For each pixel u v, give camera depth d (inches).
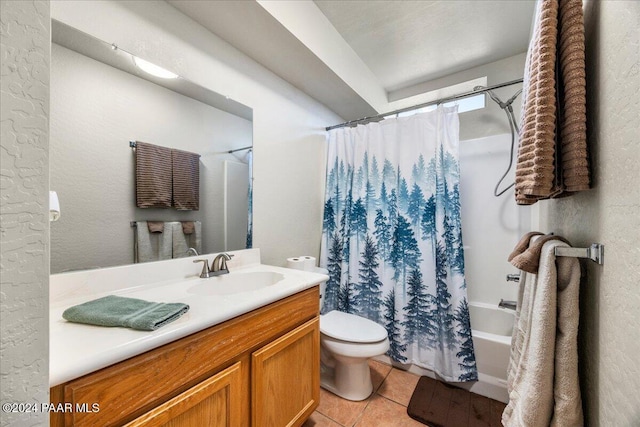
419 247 70.1
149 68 44.3
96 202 38.3
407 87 97.1
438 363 66.3
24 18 13.4
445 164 67.3
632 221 17.1
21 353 13.6
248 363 36.0
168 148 47.1
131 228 42.1
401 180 73.4
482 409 55.9
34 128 13.8
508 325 71.9
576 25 24.0
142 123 43.6
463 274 64.1
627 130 18.0
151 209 44.6
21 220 13.5
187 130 50.1
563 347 23.7
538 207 66.1
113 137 40.1
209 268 51.6
